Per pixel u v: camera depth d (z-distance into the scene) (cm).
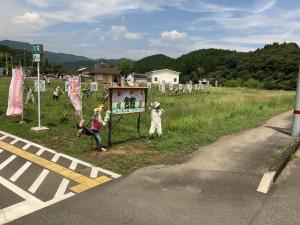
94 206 498
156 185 589
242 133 1115
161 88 3825
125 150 842
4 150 832
